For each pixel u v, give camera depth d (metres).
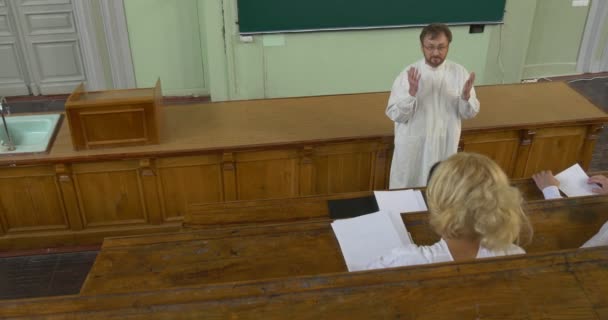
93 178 3.43
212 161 3.49
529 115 3.81
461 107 3.01
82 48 5.74
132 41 5.64
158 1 5.45
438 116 3.09
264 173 3.61
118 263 1.65
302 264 1.67
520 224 1.34
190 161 3.46
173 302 1.05
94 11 5.42
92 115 3.24
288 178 3.66
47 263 3.55
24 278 3.43
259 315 1.03
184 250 1.71
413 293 1.07
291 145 3.48
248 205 2.23
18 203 3.46
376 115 3.86
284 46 5.45
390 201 2.08
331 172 3.70
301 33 5.40
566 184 2.21
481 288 1.09
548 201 1.86
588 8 6.39
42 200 3.47
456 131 3.15
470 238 1.35
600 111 3.89
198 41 5.71
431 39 2.83
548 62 6.71
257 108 3.96
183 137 3.54
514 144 3.81
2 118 3.39
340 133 3.59
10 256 3.59
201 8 5.52
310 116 3.84
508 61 6.10
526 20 5.83
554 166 3.98
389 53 5.66
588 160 4.00
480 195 1.26
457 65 3.08
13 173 3.32
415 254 1.39
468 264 1.14
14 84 5.96
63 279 3.43
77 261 3.56
